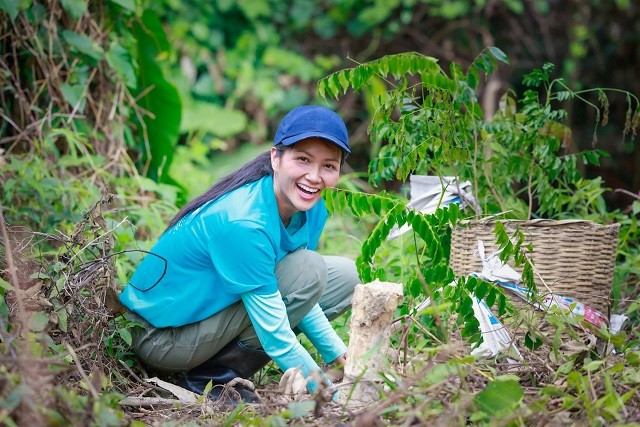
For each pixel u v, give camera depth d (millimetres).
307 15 13648
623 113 13344
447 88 5359
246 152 12750
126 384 4867
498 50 5367
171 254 4910
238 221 4586
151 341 5004
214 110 12742
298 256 4887
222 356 5039
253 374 5184
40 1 7332
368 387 4219
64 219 6500
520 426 3713
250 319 4793
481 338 4652
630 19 13344
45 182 6605
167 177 8281
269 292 4648
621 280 6188
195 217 4816
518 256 4750
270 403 4227
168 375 5246
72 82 7395
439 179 5641
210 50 13289
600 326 4902
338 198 4551
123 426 3732
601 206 6297
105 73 7680
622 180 13125
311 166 4574
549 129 5820
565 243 5164
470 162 5672
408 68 5293
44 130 7293
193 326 4938
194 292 4855
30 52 7152
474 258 5266
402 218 4625
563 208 7336
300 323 5055
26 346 3936
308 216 4996
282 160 4613
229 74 13211
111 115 7621
